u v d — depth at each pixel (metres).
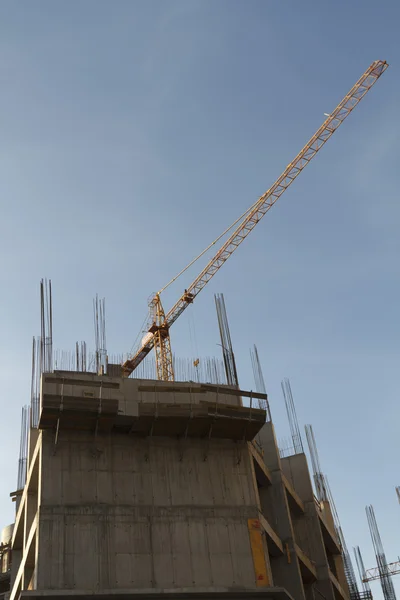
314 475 65.69
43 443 37.75
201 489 38.88
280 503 46.81
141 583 35.03
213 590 34.81
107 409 37.38
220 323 49.50
